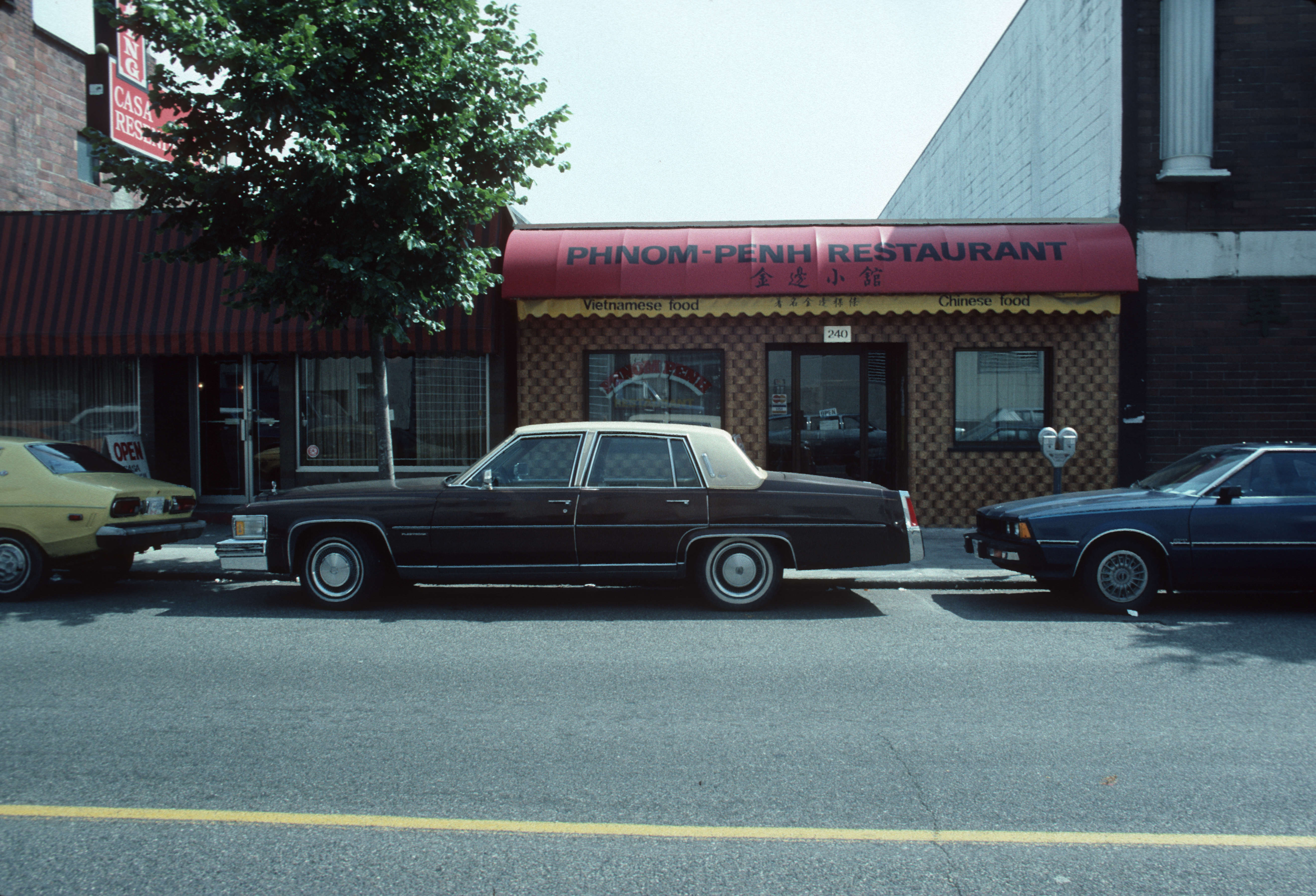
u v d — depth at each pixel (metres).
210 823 3.65
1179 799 3.88
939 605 8.30
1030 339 12.48
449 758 4.36
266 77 8.23
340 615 7.76
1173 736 4.66
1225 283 12.31
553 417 12.87
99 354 12.58
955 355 12.65
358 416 13.40
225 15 8.71
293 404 13.38
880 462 13.16
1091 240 12.04
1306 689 5.52
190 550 11.09
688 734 4.70
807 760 4.34
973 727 4.81
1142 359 12.38
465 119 9.16
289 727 4.81
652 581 8.12
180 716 4.98
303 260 9.35
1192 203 12.33
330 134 8.70
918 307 12.09
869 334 12.61
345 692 5.44
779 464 13.07
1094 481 12.50
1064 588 9.16
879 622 7.51
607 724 4.86
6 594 8.37
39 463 8.49
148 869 3.28
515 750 4.46
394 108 9.30
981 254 11.97
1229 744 4.55
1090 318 12.39
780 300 12.16
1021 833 3.57
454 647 6.60
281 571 8.00
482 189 9.49
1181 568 7.77
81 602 8.39
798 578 9.48
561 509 7.86
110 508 8.30
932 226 12.55
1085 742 4.57
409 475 13.29
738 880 3.20
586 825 3.64
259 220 9.05
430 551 7.90
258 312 12.37
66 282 12.68
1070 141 14.67
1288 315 12.30
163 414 13.64
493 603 8.34
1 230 12.80
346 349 12.38
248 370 14.03
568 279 12.13
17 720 4.91
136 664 6.10
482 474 8.04
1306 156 12.21
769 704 5.22
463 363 13.18
